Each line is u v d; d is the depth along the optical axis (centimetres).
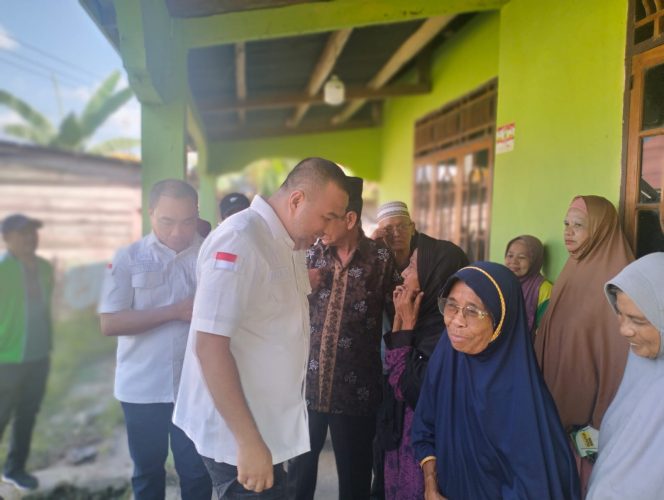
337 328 206
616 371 215
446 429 157
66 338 884
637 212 241
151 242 207
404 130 709
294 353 150
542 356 247
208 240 142
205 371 130
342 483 212
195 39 330
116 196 1036
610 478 132
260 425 145
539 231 320
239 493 147
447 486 157
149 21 274
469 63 500
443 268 192
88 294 994
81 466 389
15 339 328
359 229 212
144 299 202
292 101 615
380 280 208
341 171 147
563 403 230
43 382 341
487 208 470
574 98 286
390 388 196
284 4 325
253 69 559
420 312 194
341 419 206
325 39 475
